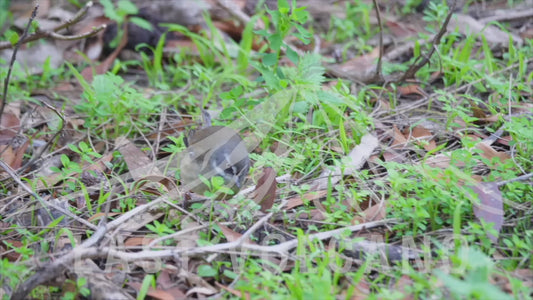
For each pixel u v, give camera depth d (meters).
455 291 5.04
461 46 11.34
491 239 6.32
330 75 10.86
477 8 12.29
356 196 6.96
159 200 7.05
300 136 8.72
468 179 6.85
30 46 11.88
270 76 8.84
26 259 6.28
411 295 5.78
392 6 12.94
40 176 8.10
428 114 9.48
